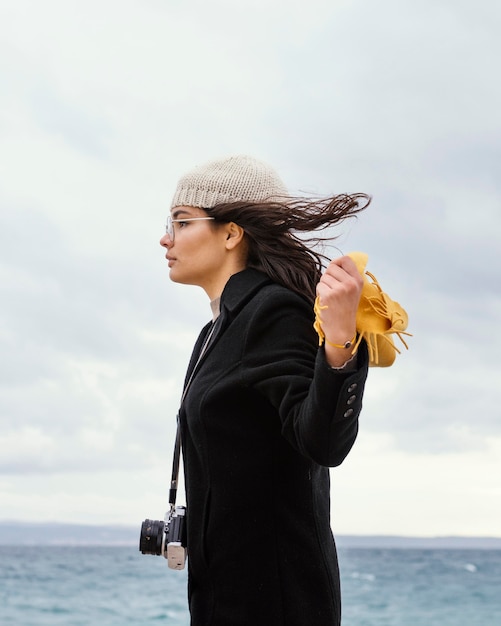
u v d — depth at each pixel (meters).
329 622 2.23
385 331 2.00
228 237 2.54
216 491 2.25
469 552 96.12
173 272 2.58
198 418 2.28
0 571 47.03
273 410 2.25
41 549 86.88
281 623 2.18
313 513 2.26
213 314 2.57
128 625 29.92
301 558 2.22
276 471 2.24
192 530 2.29
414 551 94.69
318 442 1.99
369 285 2.02
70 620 30.58
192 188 2.55
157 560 58.47
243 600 2.20
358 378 1.96
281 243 2.47
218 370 2.29
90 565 54.31
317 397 1.97
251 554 2.22
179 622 30.56
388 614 35.41
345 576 50.59
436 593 41.62
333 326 1.95
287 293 2.30
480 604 38.62
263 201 2.53
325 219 2.47
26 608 33.16
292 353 2.20
